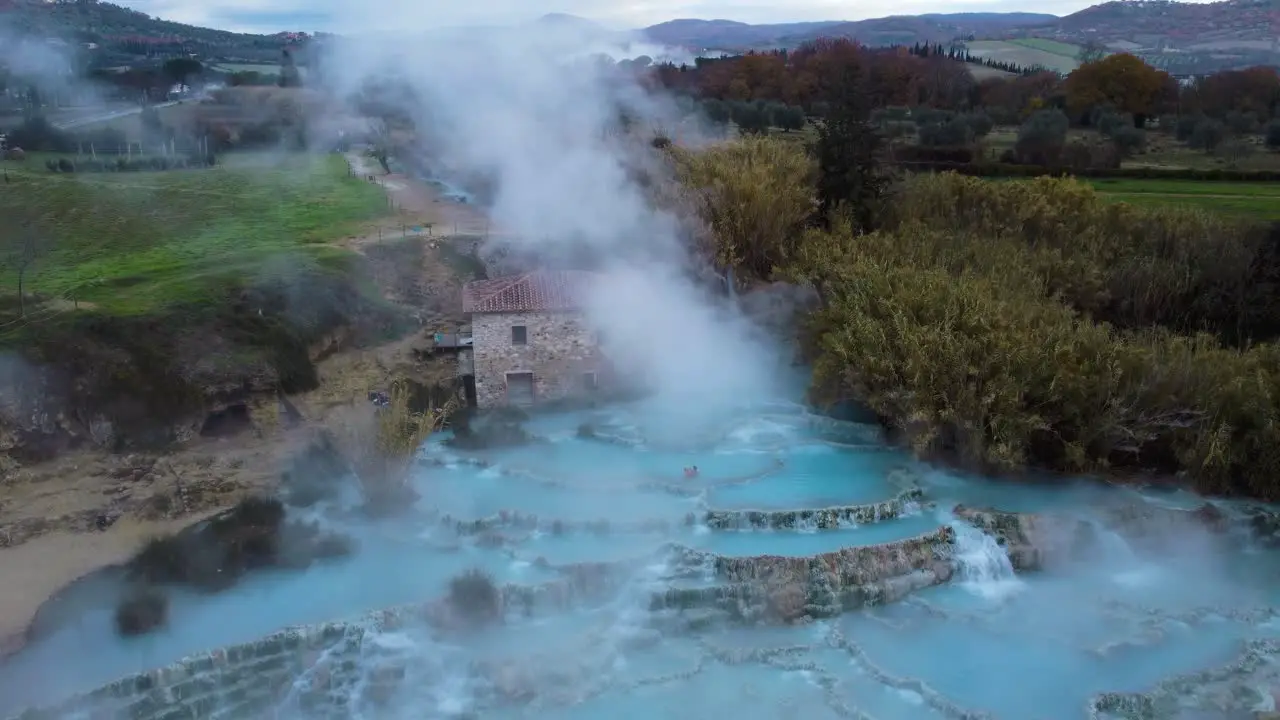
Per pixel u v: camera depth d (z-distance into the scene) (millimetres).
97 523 45438
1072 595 41812
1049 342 52188
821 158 83750
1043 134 110500
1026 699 34656
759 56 133875
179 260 72312
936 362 50625
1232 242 68750
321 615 38250
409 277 74250
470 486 49219
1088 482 50125
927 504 46875
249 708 34250
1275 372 51250
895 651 37594
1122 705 34031
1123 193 95438
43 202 82625
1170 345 53062
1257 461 48344
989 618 39656
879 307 56719
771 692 35188
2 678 34375
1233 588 42656
